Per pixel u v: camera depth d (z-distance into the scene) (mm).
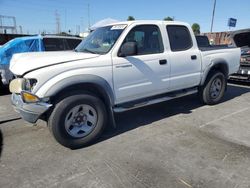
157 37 4391
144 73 4133
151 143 3727
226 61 5711
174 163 3135
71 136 3477
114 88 3807
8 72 6910
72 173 2939
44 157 3336
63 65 3328
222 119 4766
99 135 3766
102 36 4184
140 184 2711
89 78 3451
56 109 3305
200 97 5637
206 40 6891
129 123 4586
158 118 4844
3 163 3180
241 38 8305
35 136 4027
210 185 2682
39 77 3164
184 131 4176
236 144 3658
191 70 4953
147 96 4422
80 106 3494
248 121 4648
